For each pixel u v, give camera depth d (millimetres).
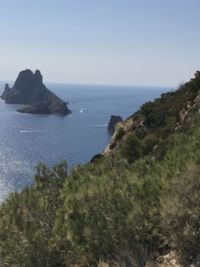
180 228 5855
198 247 5738
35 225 8750
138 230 6582
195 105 22047
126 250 6590
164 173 7379
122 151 21031
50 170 11289
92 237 6965
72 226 7324
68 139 131375
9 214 9414
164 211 6000
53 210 9047
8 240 8680
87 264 7230
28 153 105250
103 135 142875
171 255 6098
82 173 10422
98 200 7414
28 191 10742
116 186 7812
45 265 8211
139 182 7406
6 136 135625
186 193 6055
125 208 7000
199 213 5797
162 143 17078
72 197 7996
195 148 8258
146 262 6164
